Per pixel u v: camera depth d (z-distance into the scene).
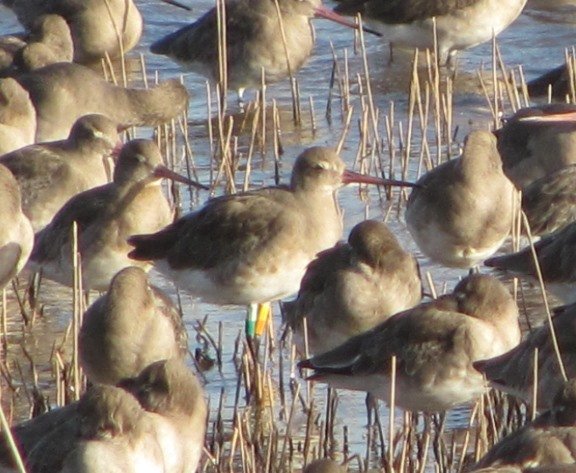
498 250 19.19
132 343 14.97
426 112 22.19
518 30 28.11
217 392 16.09
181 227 17.44
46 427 12.78
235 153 22.08
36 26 26.66
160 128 22.83
